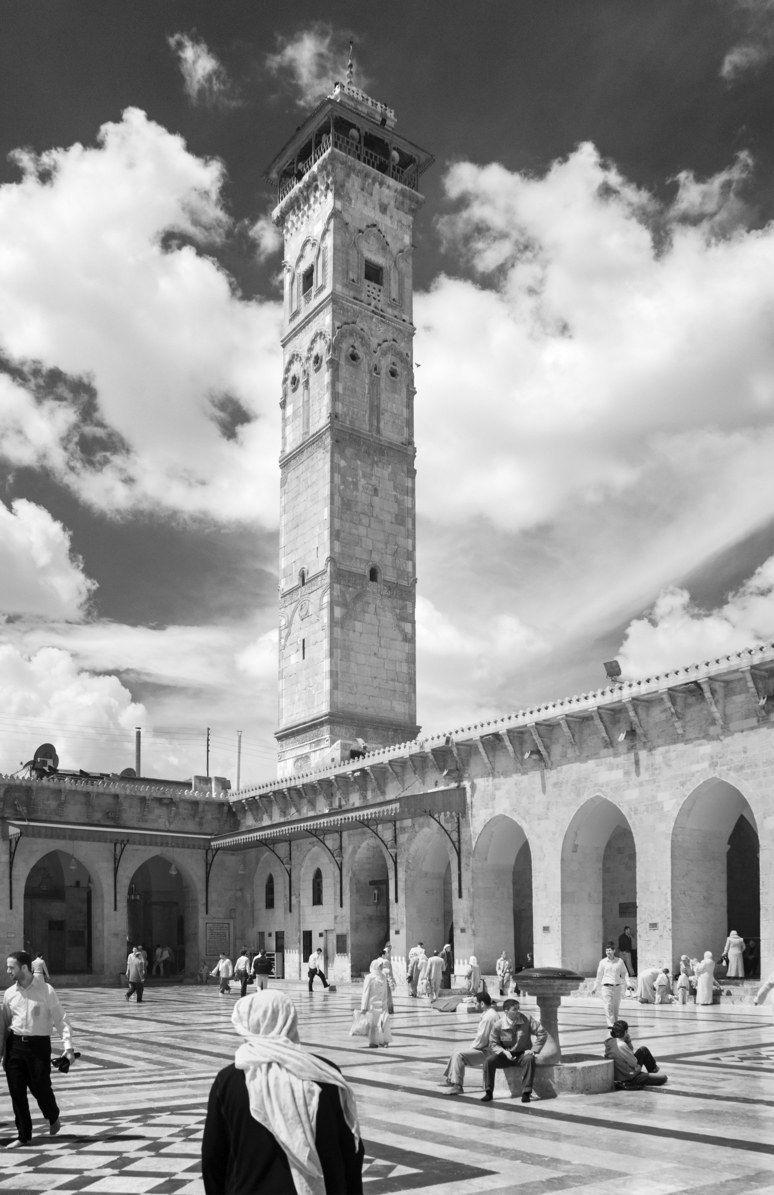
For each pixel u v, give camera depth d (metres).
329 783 58.59
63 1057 13.80
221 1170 5.32
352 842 56.25
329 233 73.31
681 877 39.12
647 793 40.44
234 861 66.94
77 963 65.69
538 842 44.88
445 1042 24.67
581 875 44.06
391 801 51.16
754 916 45.47
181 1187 10.66
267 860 64.25
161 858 70.69
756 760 36.47
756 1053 21.42
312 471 70.75
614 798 41.72
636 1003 37.19
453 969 48.12
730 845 46.91
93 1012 37.31
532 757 45.56
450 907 53.69
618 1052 17.06
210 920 65.25
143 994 49.09
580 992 41.50
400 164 80.38
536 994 16.62
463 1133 13.31
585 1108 15.14
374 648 67.62
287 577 71.50
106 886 61.97
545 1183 10.64
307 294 75.38
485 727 47.50
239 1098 5.29
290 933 60.78
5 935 57.69
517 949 53.12
